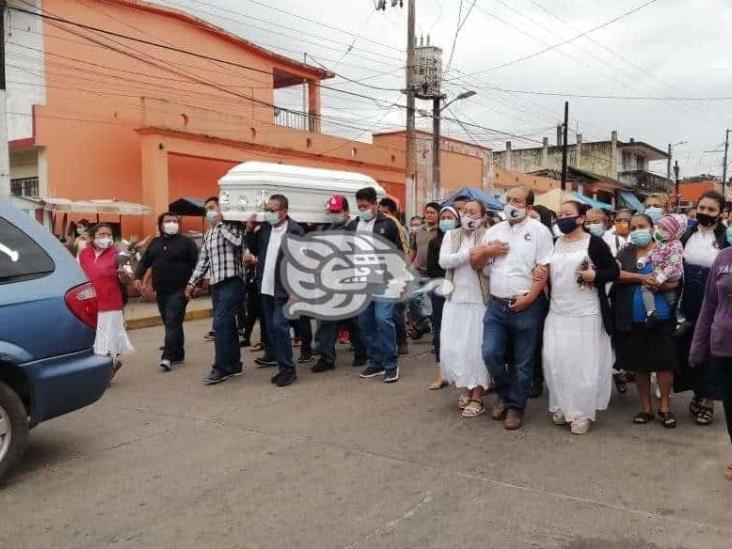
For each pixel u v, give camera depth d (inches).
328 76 1057.5
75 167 732.0
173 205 745.6
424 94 880.3
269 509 159.6
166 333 322.7
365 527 149.4
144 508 161.8
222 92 906.7
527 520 151.6
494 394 267.6
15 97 713.0
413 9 806.5
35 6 700.0
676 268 212.7
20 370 178.2
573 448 199.9
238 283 293.9
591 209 266.2
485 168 1211.2
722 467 183.6
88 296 194.5
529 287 215.9
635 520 151.2
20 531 150.9
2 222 185.2
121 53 776.9
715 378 173.5
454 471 181.9
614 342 228.5
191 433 219.1
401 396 262.7
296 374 301.1
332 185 354.6
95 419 237.0
